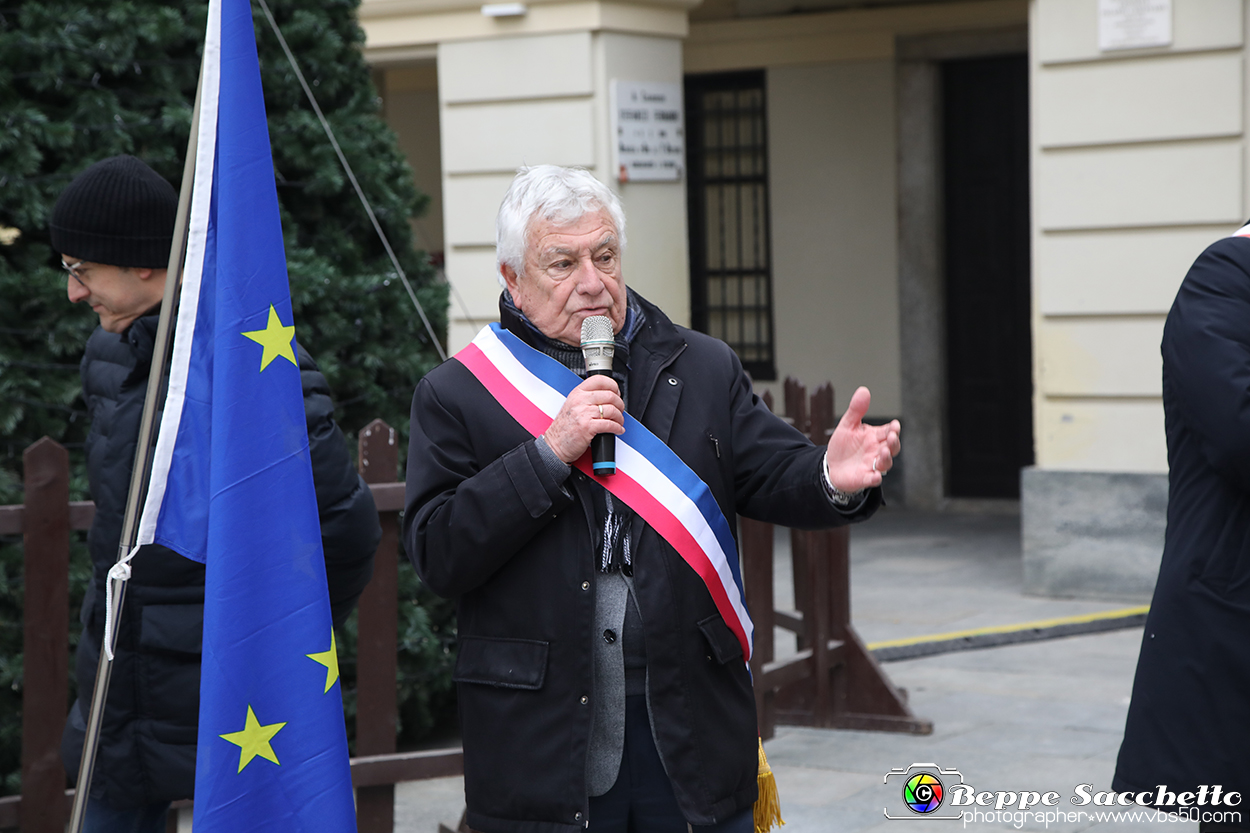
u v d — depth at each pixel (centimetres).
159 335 286
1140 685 326
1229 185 792
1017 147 1131
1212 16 786
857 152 1169
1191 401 311
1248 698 309
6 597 469
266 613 279
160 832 329
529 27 907
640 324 294
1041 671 689
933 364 1161
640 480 276
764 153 1211
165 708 307
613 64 900
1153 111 805
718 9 1203
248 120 286
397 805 520
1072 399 843
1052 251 839
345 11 589
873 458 268
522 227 283
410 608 546
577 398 268
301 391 289
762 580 577
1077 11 819
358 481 316
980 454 1169
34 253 499
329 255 566
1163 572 325
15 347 492
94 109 504
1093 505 838
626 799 278
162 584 305
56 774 417
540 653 274
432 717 581
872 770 544
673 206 946
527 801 273
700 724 276
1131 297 820
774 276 1211
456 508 273
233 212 283
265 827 277
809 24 1168
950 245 1165
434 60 961
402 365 571
